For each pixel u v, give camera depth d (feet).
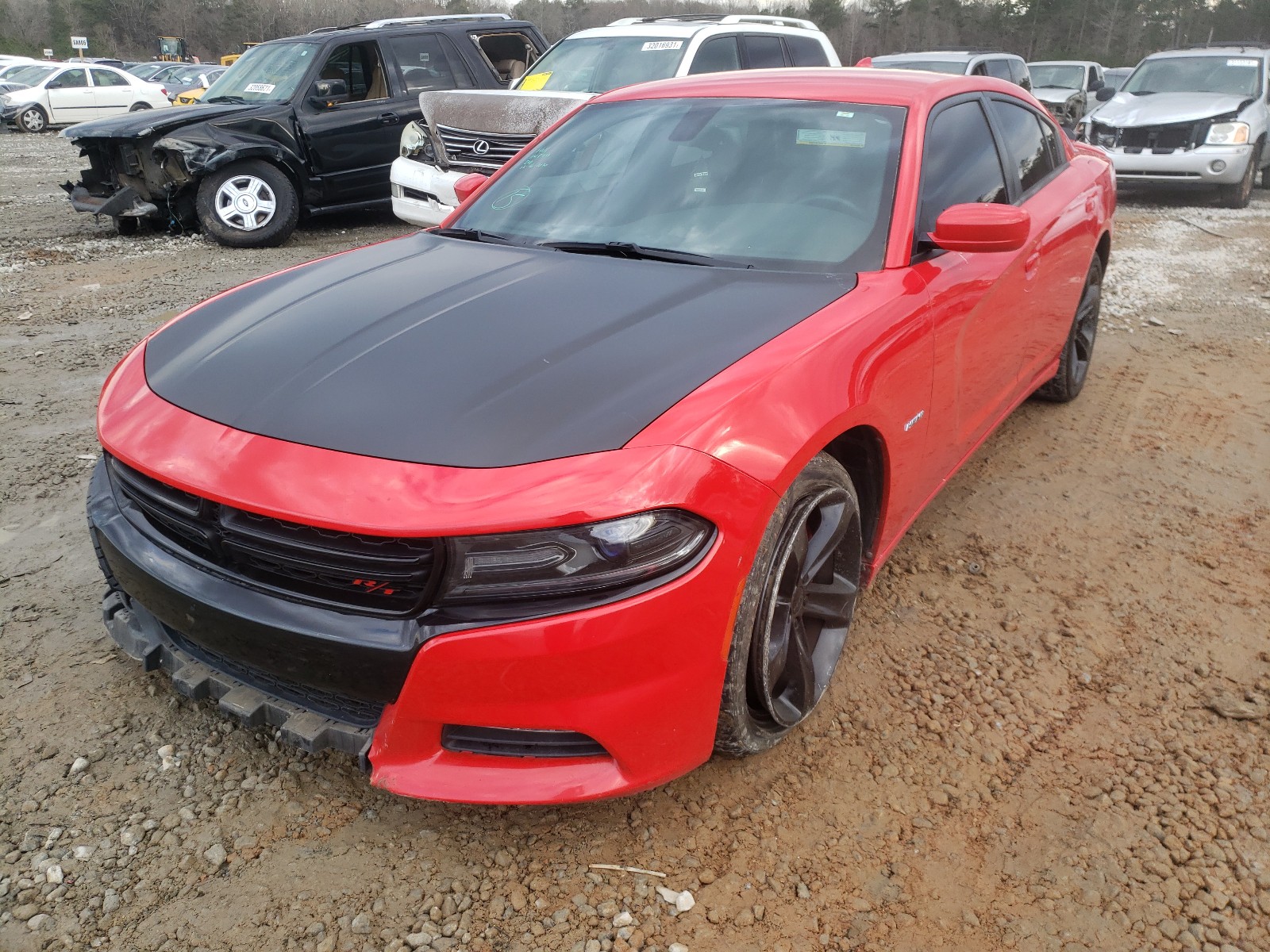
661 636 5.85
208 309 8.49
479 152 23.39
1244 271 25.64
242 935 6.01
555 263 8.64
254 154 27.12
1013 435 14.53
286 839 6.73
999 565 10.77
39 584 9.69
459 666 5.67
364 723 6.31
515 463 5.71
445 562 5.60
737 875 6.55
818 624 7.96
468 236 9.94
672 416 6.07
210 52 274.16
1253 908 6.40
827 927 6.19
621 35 25.82
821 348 7.04
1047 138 13.48
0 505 11.29
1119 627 9.60
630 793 6.31
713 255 8.75
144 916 6.11
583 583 5.65
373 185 30.09
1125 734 8.05
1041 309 12.19
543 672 5.69
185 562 6.48
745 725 6.87
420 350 6.88
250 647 6.15
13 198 36.96
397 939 6.01
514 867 6.57
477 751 6.14
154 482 6.48
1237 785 7.48
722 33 25.18
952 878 6.59
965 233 8.36
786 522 6.67
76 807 6.94
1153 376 17.29
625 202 9.70
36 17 249.34
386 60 29.81
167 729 7.73
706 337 6.97
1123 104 38.52
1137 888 6.54
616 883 6.46
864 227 8.80
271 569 6.13
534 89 25.90
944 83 10.78
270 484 5.86
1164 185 36.94
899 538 9.09
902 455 8.24
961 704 8.37
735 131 10.00
